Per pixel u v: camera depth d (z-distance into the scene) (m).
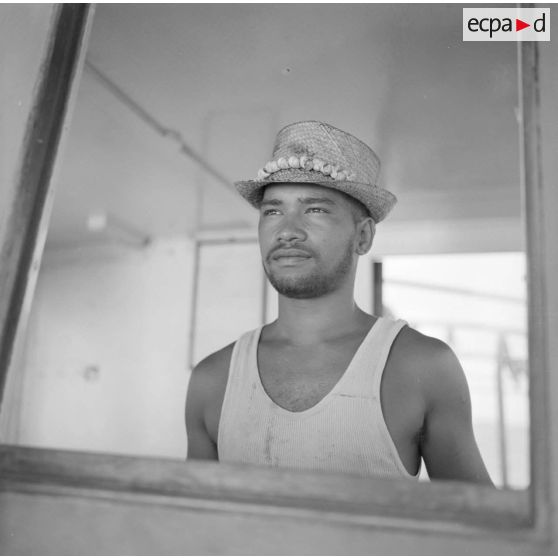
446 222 3.48
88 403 4.30
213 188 3.25
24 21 0.88
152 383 4.18
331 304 1.00
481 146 2.50
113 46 1.93
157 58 1.98
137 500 0.62
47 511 0.65
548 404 0.57
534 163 0.61
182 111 2.35
